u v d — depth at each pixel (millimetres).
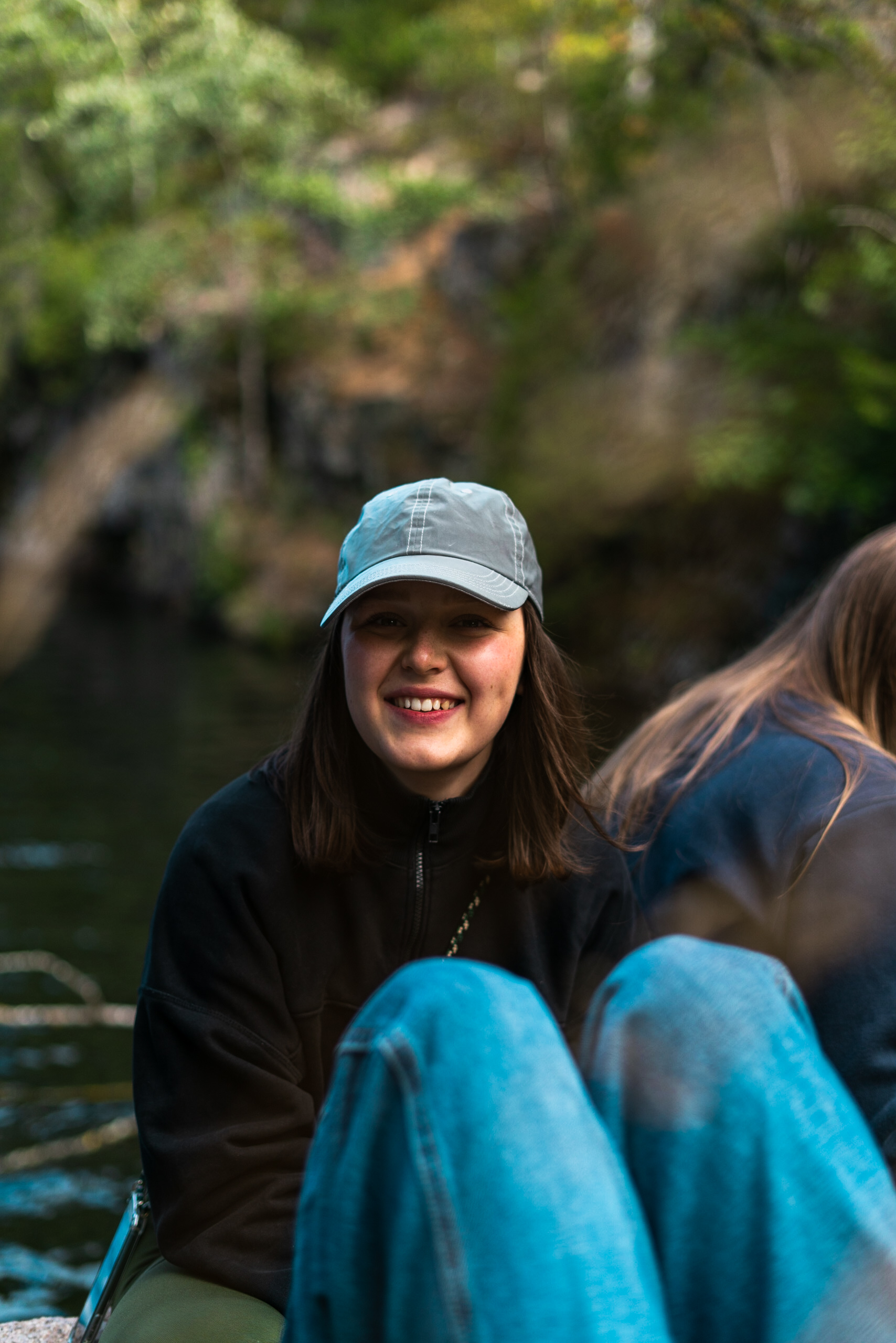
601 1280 658
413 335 22906
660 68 13805
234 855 1464
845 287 12656
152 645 20656
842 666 1835
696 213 15898
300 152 24453
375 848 1492
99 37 18438
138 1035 1484
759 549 14219
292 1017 1482
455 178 23516
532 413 18438
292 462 23891
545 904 1550
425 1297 669
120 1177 3650
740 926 1656
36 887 7051
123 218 23953
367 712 1419
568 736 1531
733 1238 688
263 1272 1336
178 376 25250
